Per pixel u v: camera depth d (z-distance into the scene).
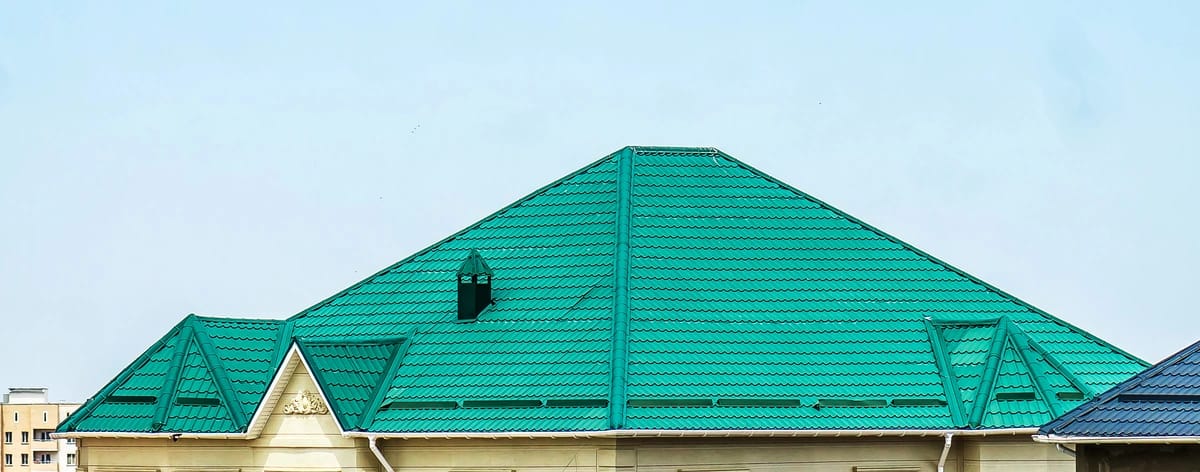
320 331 57.53
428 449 52.72
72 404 114.25
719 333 53.81
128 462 55.00
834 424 51.66
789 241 58.25
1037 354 54.56
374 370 54.34
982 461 53.06
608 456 50.19
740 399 51.53
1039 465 52.78
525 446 51.50
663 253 56.53
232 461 54.03
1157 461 43.06
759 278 56.44
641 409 50.44
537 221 59.56
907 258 58.62
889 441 53.16
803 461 52.31
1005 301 57.72
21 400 114.25
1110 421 43.47
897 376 53.84
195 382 54.97
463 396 52.59
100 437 55.09
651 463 50.50
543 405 51.34
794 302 55.75
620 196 58.53
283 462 53.34
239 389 55.06
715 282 55.88
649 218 57.91
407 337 55.53
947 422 52.78
